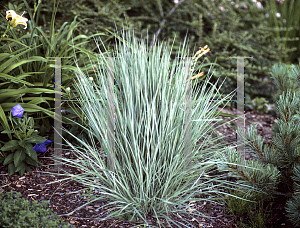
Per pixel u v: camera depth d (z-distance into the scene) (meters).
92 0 5.37
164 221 2.11
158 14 6.14
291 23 6.61
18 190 2.30
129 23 5.35
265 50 5.76
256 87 5.48
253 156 3.00
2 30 3.63
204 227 2.11
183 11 5.91
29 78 3.01
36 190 2.33
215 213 2.29
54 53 3.05
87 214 2.12
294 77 2.43
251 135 2.35
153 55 2.14
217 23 5.70
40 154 2.82
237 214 2.33
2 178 2.42
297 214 1.99
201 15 5.42
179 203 2.06
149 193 2.14
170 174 2.03
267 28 5.95
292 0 6.55
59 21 4.92
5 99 2.66
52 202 2.21
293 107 2.27
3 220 1.76
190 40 5.50
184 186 2.16
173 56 5.40
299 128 2.18
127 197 2.18
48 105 3.01
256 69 5.56
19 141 2.46
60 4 5.00
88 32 4.96
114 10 5.53
